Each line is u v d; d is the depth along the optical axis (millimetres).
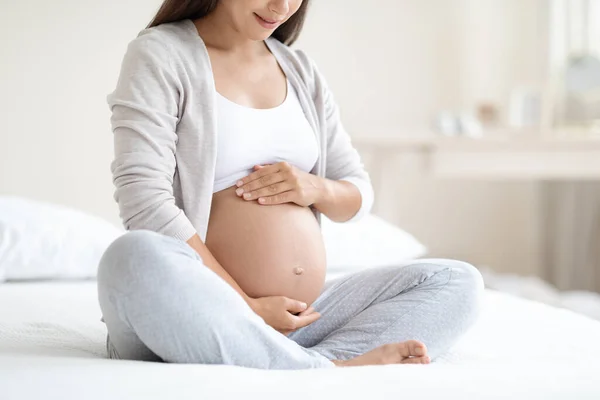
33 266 2393
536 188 4199
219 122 1547
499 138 3230
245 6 1522
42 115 3105
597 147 3219
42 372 1131
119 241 1218
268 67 1683
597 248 4094
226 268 1531
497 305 2059
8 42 3061
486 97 4020
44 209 2576
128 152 1447
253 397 1037
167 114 1485
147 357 1289
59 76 3121
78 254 2459
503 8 4051
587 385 1168
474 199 4133
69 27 3129
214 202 1556
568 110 4023
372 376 1164
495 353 1551
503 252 4184
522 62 4074
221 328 1217
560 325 1799
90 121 3160
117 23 3184
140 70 1494
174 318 1192
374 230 2838
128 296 1191
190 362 1228
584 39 3992
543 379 1187
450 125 3564
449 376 1178
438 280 1538
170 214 1419
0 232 2400
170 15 1625
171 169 1484
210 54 1604
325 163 1762
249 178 1559
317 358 1322
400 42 3848
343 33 3744
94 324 1751
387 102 3832
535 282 3967
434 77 3914
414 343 1382
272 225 1543
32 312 1828
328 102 1811
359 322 1520
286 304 1448
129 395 1030
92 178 3172
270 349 1268
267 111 1609
